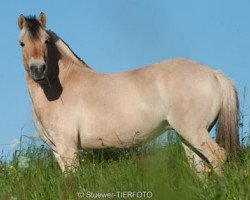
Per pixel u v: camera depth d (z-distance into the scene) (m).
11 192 8.20
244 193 6.10
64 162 8.96
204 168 8.22
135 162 7.88
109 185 7.36
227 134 8.55
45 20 9.42
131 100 8.87
